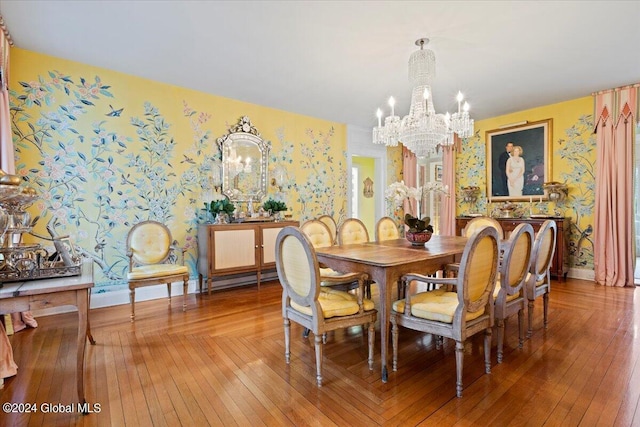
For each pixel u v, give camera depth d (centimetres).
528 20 248
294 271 199
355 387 185
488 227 181
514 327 275
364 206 688
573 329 268
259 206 453
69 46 288
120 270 347
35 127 299
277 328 276
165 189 376
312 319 189
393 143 340
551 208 471
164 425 153
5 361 193
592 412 159
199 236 392
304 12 237
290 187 492
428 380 192
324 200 536
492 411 161
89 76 326
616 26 256
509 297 223
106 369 205
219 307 334
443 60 317
